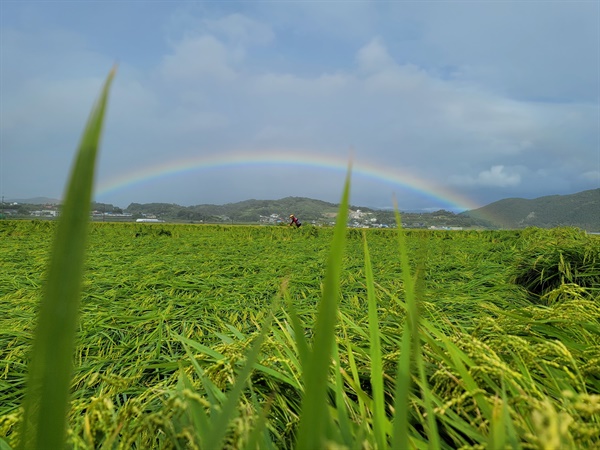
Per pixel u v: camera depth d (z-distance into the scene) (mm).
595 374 1405
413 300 654
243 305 4840
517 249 8359
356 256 9148
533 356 1299
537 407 868
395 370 1609
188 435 866
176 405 950
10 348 3254
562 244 5188
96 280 6008
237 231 20844
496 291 4828
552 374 1344
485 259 8086
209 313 4477
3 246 11508
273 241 16156
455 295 4492
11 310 4480
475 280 5691
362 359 1894
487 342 1473
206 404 937
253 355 515
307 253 10570
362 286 5582
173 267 7582
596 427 921
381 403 816
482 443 958
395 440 526
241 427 804
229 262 8609
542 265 4945
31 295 5273
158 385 1808
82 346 3295
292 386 1632
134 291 5566
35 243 12578
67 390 348
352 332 2602
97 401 1002
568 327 1801
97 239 14539
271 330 1947
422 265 556
